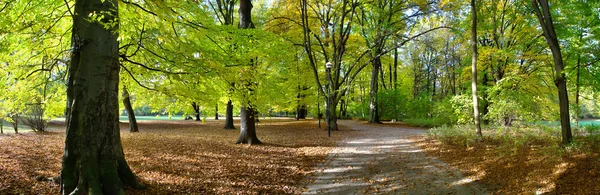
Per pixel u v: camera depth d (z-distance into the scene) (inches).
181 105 397.7
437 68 1596.9
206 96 315.3
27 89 308.8
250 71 323.3
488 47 692.7
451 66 1395.2
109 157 215.0
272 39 367.2
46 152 373.4
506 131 511.2
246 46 337.4
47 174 259.1
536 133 489.1
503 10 712.4
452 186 289.1
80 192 195.3
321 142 629.0
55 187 219.3
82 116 202.4
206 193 258.4
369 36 842.2
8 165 279.9
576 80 541.3
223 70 272.8
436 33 1321.4
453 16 791.1
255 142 559.2
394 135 786.8
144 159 366.6
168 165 342.6
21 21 220.7
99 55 206.1
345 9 863.1
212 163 373.1
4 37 224.5
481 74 796.6
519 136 477.4
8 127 800.9
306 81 997.2
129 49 309.7
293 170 370.9
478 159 381.4
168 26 228.1
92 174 201.5
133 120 786.2
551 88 707.4
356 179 329.7
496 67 760.3
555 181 256.5
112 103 216.8
